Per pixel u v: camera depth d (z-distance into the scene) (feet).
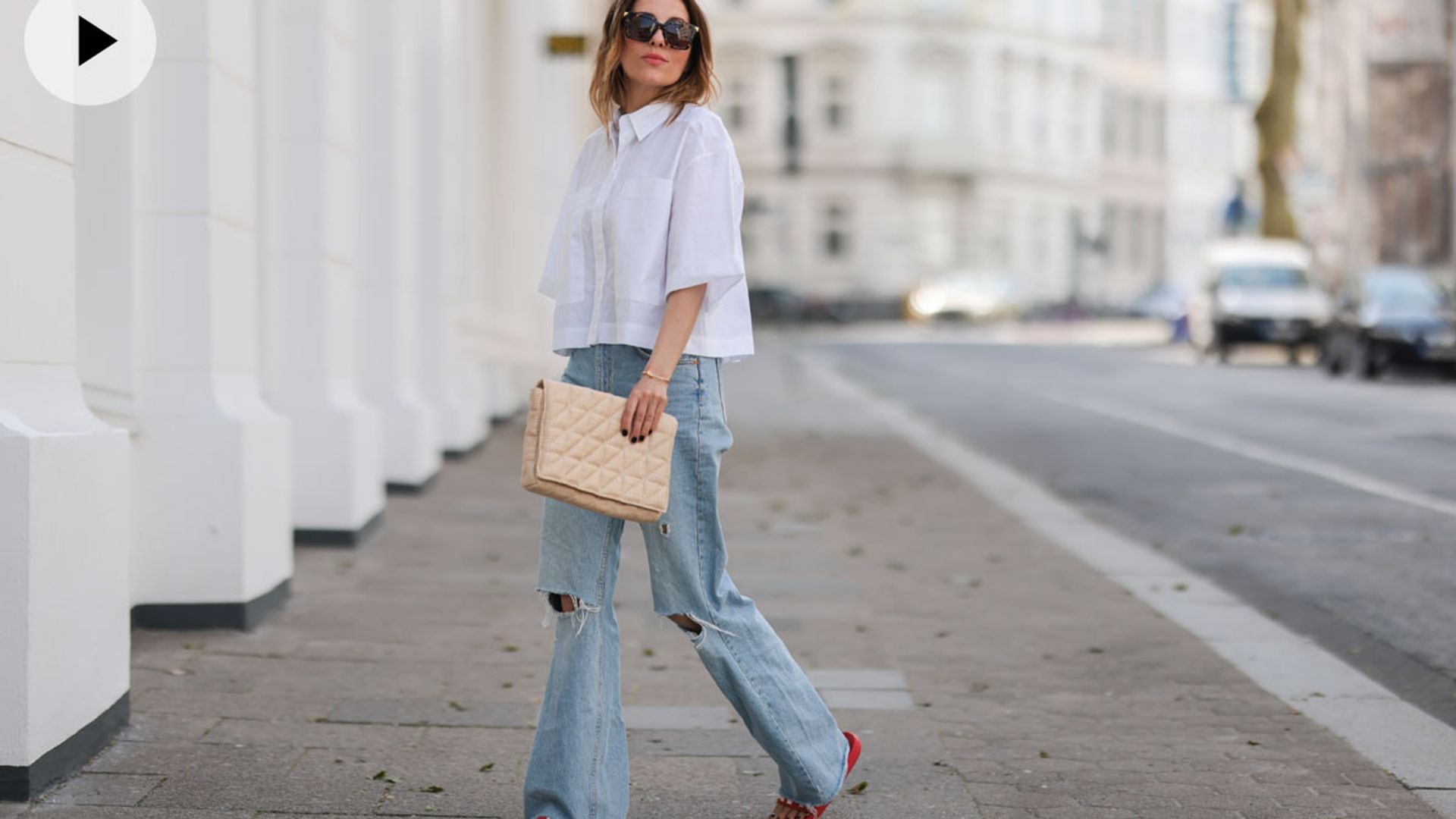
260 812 13.09
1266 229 121.39
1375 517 32.07
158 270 20.16
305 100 27.27
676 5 11.84
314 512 27.50
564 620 11.94
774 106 190.19
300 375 27.53
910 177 188.96
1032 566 26.84
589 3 91.20
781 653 12.34
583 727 11.81
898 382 82.02
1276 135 120.88
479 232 50.03
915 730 16.26
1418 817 13.47
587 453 11.18
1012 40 195.52
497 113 54.90
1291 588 24.80
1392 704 17.52
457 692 17.43
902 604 23.34
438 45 39.75
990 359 106.01
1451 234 151.02
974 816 13.43
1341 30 150.71
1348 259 146.10
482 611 22.11
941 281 171.01
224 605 20.26
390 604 22.48
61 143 14.35
